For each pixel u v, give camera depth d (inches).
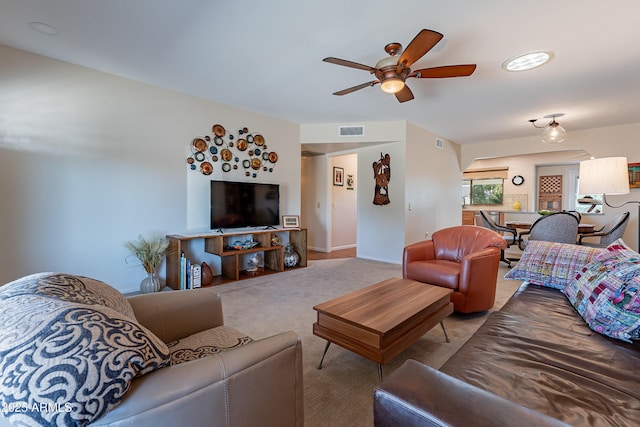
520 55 105.0
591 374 41.4
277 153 187.0
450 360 46.1
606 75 121.7
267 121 181.3
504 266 186.9
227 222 156.9
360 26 88.5
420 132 208.7
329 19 85.3
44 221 112.7
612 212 207.9
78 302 31.5
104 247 125.8
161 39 97.5
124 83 128.7
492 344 50.4
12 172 106.5
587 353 47.0
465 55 104.9
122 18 86.4
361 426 54.7
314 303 118.4
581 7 79.0
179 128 145.5
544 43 97.2
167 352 31.5
